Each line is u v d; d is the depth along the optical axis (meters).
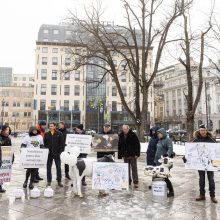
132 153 8.36
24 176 9.88
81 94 68.88
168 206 6.34
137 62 24.16
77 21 23.56
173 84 92.12
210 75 71.88
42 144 8.17
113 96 68.19
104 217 5.50
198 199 6.88
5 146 7.59
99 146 8.58
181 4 21.95
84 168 7.08
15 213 5.63
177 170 11.97
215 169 6.82
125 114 67.25
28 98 86.88
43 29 71.69
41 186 8.22
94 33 23.12
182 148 20.62
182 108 87.12
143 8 23.92
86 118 67.50
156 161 7.86
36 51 68.94
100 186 7.05
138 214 5.72
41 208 6.01
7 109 85.88
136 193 7.57
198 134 7.31
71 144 8.73
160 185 7.09
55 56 69.12
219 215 5.72
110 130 8.82
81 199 6.82
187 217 5.57
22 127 85.75
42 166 7.78
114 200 6.80
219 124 72.94
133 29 24.53
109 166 7.16
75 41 24.59
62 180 9.20
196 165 6.97
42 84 68.50
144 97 23.62
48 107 64.25
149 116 65.81
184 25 21.72
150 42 24.16
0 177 7.45
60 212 5.75
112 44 23.33
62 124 9.36
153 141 8.75
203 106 76.88
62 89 68.75
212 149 6.92
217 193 7.79
